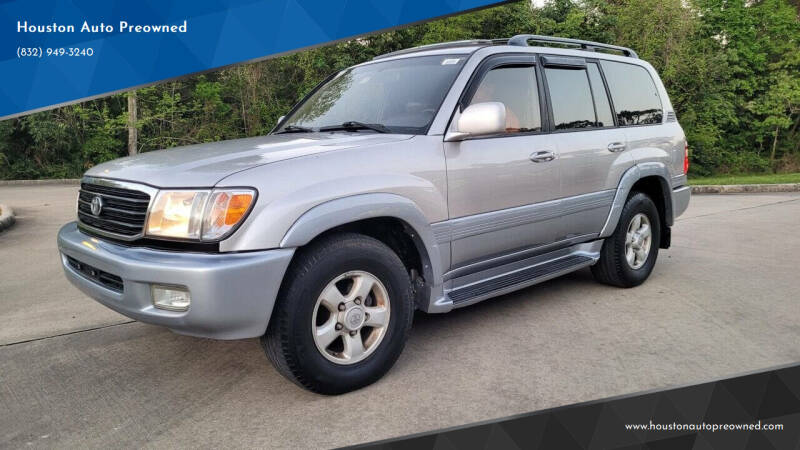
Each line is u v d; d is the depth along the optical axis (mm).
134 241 2768
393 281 3039
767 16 27891
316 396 2934
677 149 5223
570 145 4102
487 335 3707
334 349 3078
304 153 2924
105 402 2941
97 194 3061
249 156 2924
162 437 2582
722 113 26188
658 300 4410
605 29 23250
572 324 3885
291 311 2701
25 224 9359
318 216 2699
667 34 23766
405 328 3125
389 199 2980
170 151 3377
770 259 5691
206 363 3391
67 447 2527
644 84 5109
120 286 2801
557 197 4027
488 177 3535
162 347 3658
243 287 2535
